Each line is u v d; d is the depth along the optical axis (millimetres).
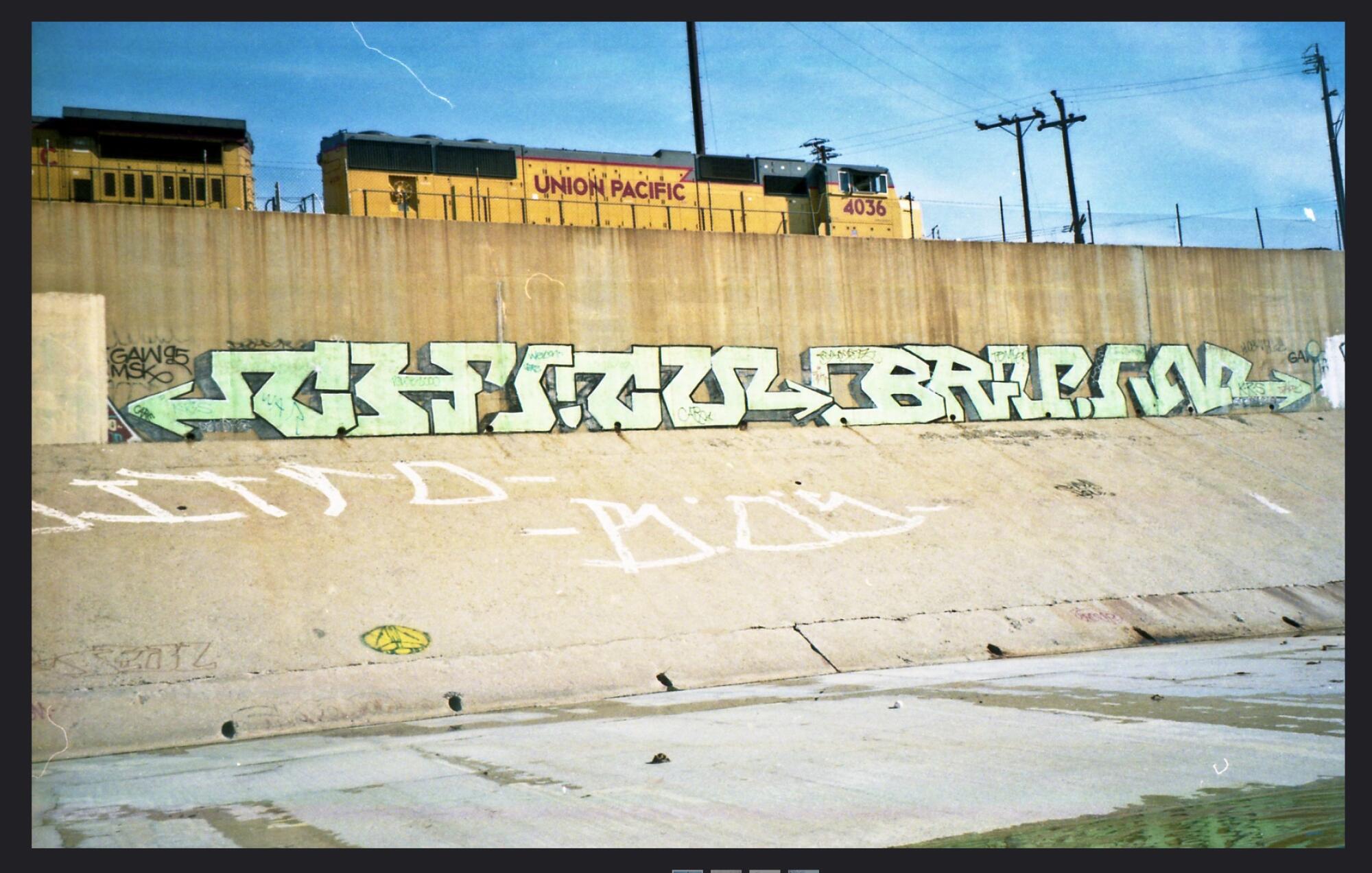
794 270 37594
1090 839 11172
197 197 33219
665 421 35062
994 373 40156
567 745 16922
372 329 32062
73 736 18750
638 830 11812
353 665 21625
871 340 38406
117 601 22031
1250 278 45531
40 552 22906
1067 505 33250
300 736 19391
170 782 15594
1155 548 31562
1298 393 45750
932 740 16172
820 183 42719
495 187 37250
